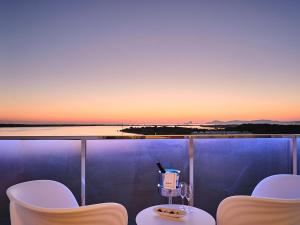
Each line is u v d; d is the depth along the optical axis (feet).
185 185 7.41
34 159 10.46
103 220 4.83
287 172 11.33
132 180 10.90
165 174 7.36
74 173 10.61
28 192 6.62
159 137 10.24
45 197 6.92
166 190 7.34
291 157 10.98
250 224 5.42
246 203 5.32
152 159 10.92
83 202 10.16
